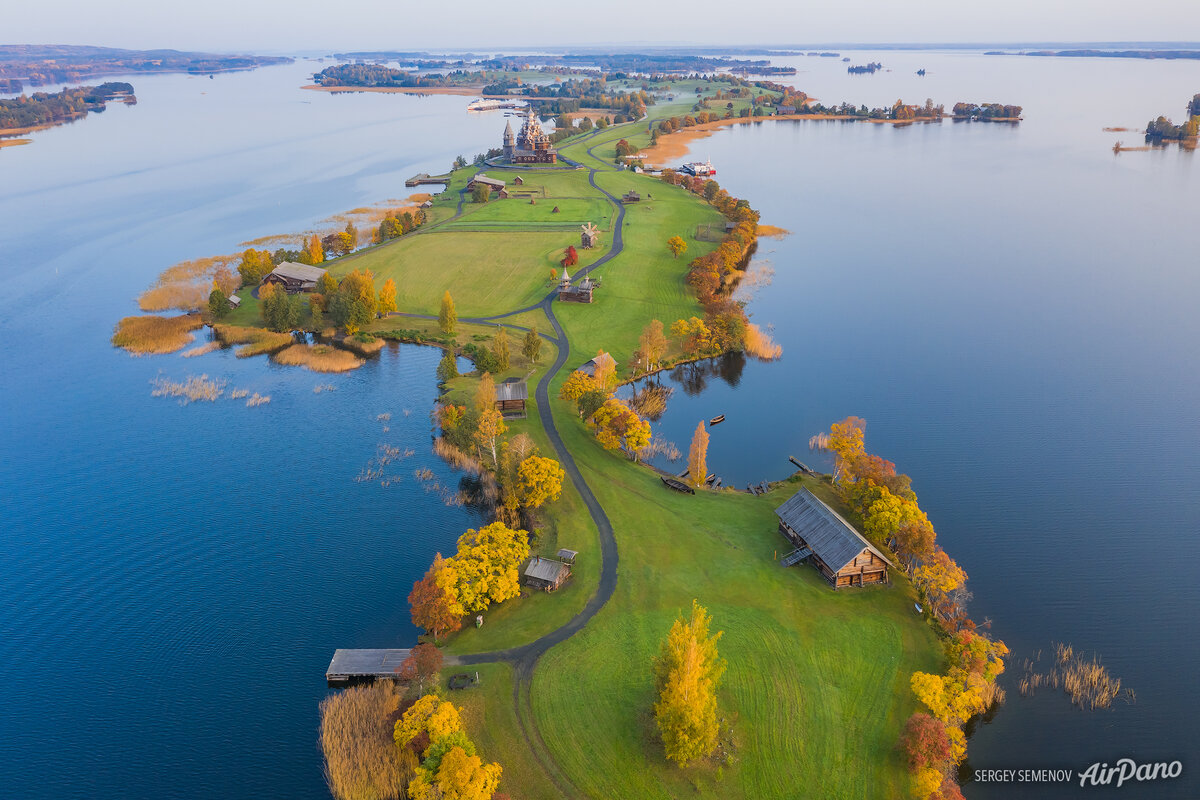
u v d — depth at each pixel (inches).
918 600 3400.6
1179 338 6397.6
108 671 3189.0
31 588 3651.6
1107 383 5664.4
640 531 3885.3
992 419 5182.1
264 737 2883.9
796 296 7495.1
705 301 7037.4
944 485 4463.6
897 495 3740.2
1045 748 2805.1
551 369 5807.1
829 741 2714.1
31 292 7657.5
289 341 6486.2
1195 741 2829.7
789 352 6284.5
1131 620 3425.2
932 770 2536.9
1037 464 4658.0
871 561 3454.7
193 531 4067.4
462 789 2349.9
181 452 4835.1
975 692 2790.4
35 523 4133.9
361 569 3782.0
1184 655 3223.4
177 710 3004.4
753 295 7524.6
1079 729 2878.9
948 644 3095.5
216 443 4940.9
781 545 3769.7
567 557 3644.2
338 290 6879.9
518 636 3198.8
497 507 4224.9
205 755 2815.0
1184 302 7180.1
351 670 3046.3
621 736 2736.2
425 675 2913.4
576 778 2583.7
